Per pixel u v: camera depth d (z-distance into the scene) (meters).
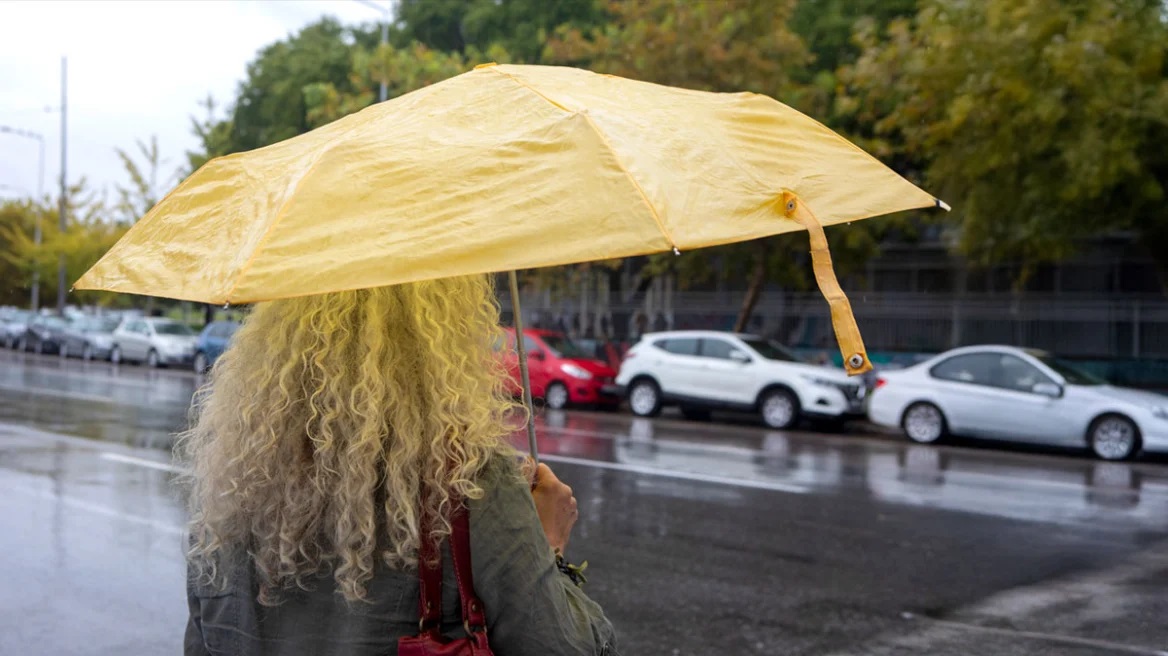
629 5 20.00
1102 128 14.17
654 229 1.43
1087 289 22.91
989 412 14.54
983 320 21.31
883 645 5.52
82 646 5.38
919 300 21.98
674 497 9.82
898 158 21.06
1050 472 12.07
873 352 22.34
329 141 1.67
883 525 8.60
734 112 1.86
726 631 5.73
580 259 1.41
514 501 1.56
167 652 5.32
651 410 18.69
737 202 1.58
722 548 7.71
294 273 1.39
